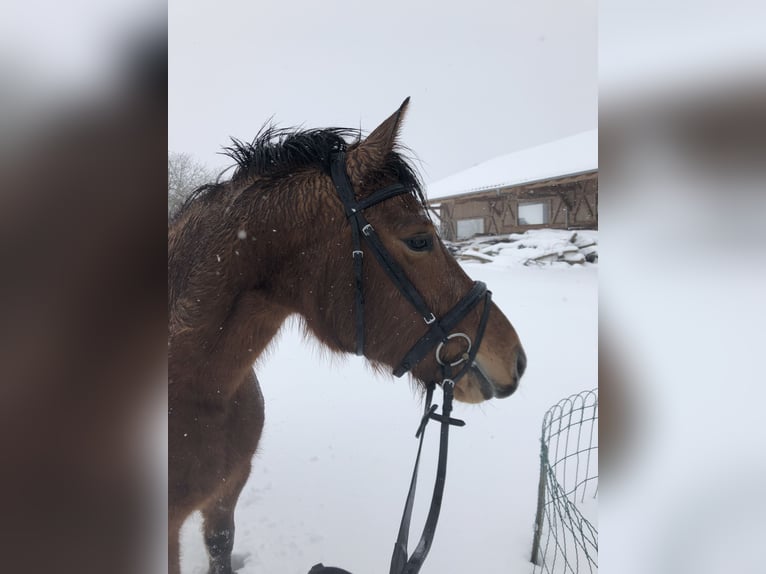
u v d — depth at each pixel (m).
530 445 3.78
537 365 5.66
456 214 22.88
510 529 2.77
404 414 4.55
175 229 1.94
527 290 10.73
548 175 17.00
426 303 1.74
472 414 4.43
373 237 1.71
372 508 3.04
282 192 1.79
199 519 3.19
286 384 5.54
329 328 1.81
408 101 1.81
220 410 1.82
